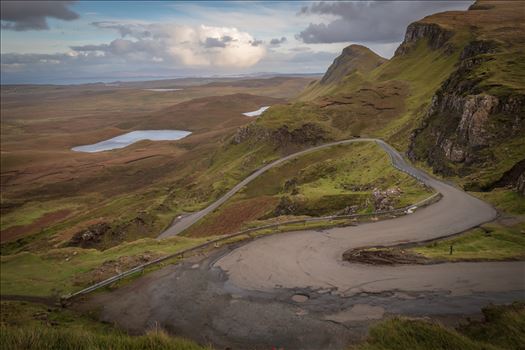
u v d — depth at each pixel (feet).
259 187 442.09
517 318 51.39
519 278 81.20
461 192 190.39
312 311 72.08
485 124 234.17
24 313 86.53
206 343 66.08
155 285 93.09
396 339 40.81
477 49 465.47
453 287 77.87
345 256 101.81
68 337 35.70
